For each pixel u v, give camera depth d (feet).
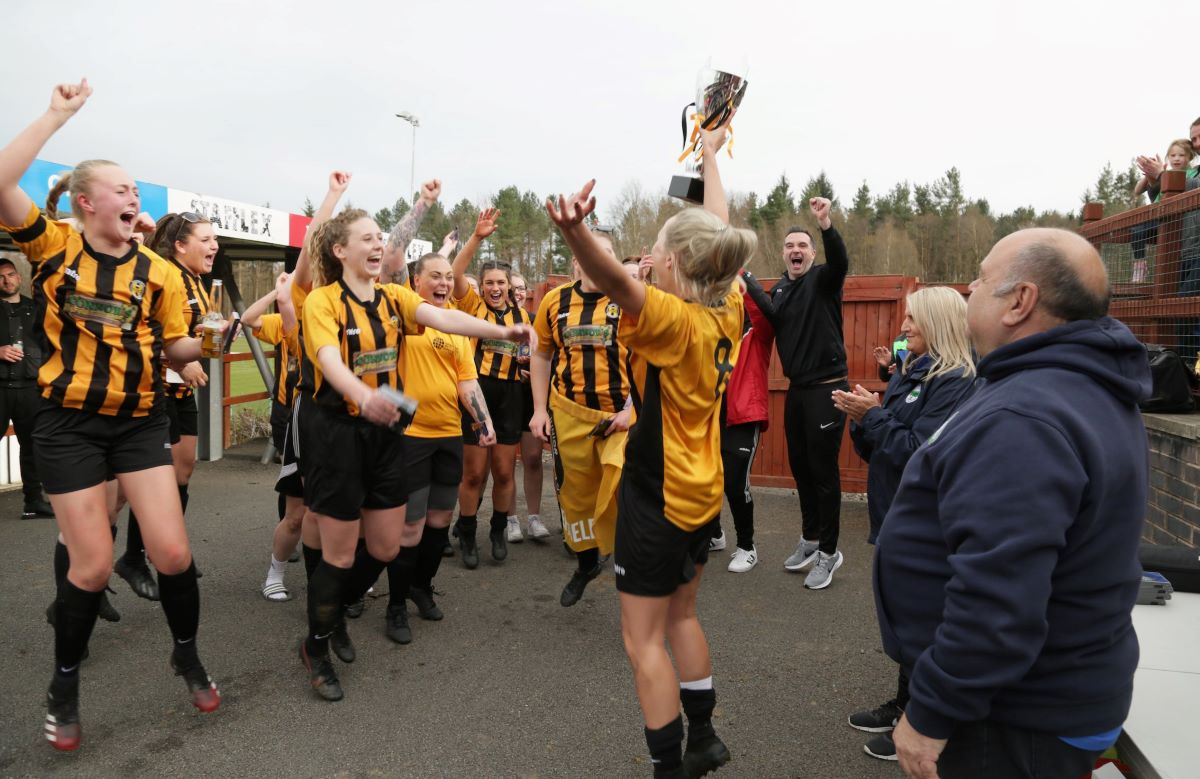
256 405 33.42
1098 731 4.97
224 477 24.39
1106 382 4.93
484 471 16.44
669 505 7.41
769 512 21.68
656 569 7.53
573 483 13.71
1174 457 14.21
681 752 7.65
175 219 13.29
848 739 9.84
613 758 9.34
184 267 13.28
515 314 17.57
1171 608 8.71
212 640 12.43
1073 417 4.67
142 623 12.87
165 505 9.26
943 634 4.85
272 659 11.83
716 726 10.12
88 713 10.09
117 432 9.13
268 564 16.17
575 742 9.67
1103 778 7.08
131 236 9.46
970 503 4.75
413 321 10.61
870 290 22.50
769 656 12.28
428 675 11.46
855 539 18.90
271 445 26.73
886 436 9.63
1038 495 4.55
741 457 16.19
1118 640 5.07
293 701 10.57
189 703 10.41
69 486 8.77
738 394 16.19
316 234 10.40
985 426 4.84
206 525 18.95
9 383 18.60
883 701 10.81
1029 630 4.55
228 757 9.18
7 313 18.71
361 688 11.01
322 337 9.45
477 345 16.67
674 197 9.71
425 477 12.54
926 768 4.99
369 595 14.88
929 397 9.67
